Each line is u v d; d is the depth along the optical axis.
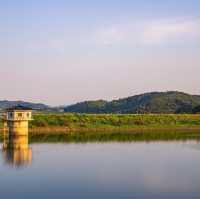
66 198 42.03
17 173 55.88
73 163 65.56
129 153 80.44
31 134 133.50
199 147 92.81
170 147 92.69
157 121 172.38
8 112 116.56
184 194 43.38
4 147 90.81
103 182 49.66
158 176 53.50
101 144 99.69
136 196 42.56
